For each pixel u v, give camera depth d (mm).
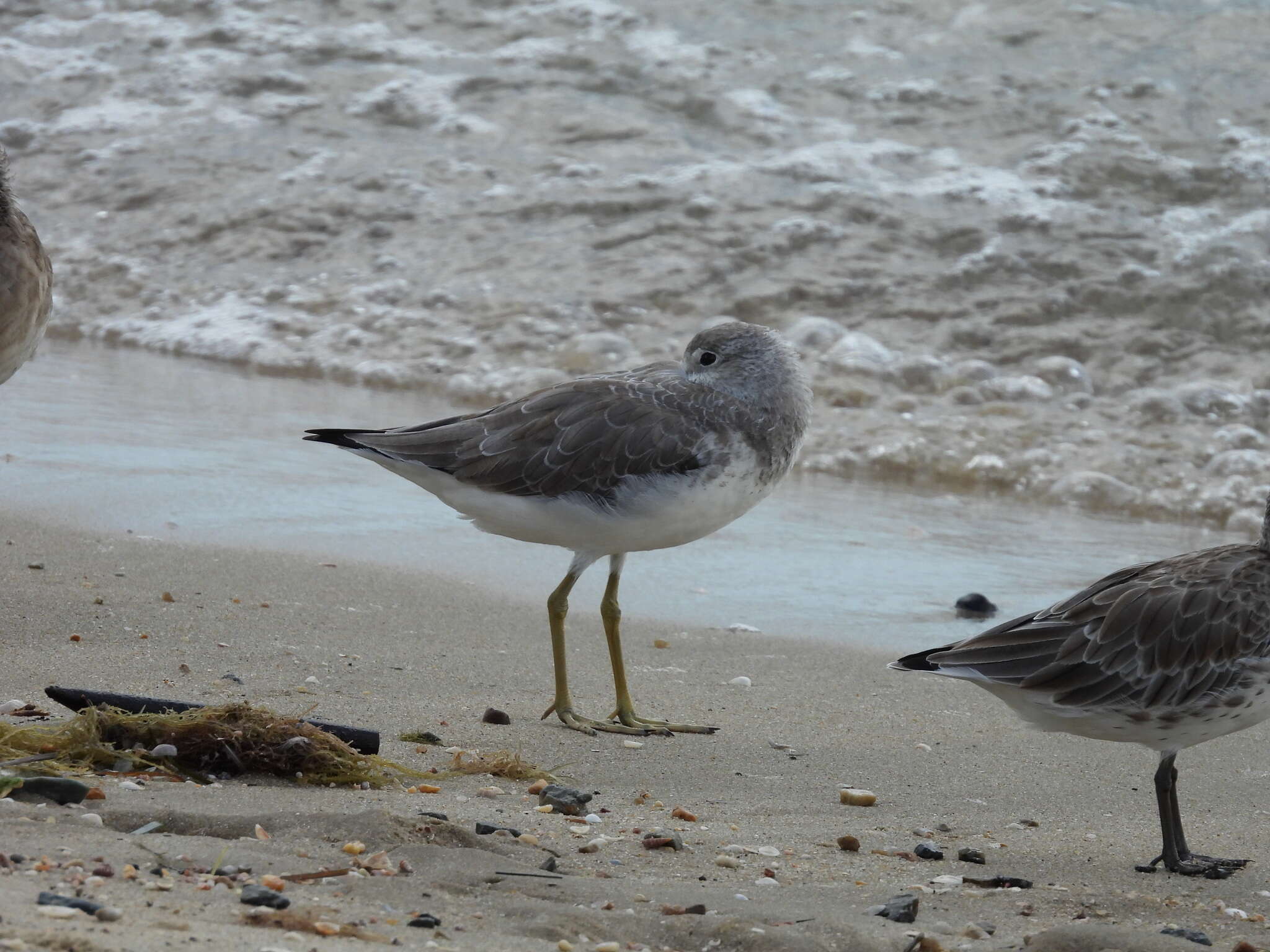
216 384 18688
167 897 5355
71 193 24469
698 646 11156
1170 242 20438
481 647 10680
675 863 6707
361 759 7695
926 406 18109
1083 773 8695
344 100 25750
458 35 26812
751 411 9578
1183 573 7523
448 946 5184
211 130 25609
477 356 19484
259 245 22594
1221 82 22969
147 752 7359
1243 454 16750
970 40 24641
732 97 24234
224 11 28281
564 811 7449
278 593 11375
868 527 14727
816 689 10258
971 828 7656
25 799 6539
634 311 20062
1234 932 6281
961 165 22203
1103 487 16203
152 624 10320
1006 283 20062
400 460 9750
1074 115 22750
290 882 5758
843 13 25766
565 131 24172
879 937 5738
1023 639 7465
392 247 22234
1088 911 6434
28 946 4598
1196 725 7363
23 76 27234
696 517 9500
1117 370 18641
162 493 13891
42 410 16812
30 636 9789
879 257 20641
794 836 7340
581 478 9391
